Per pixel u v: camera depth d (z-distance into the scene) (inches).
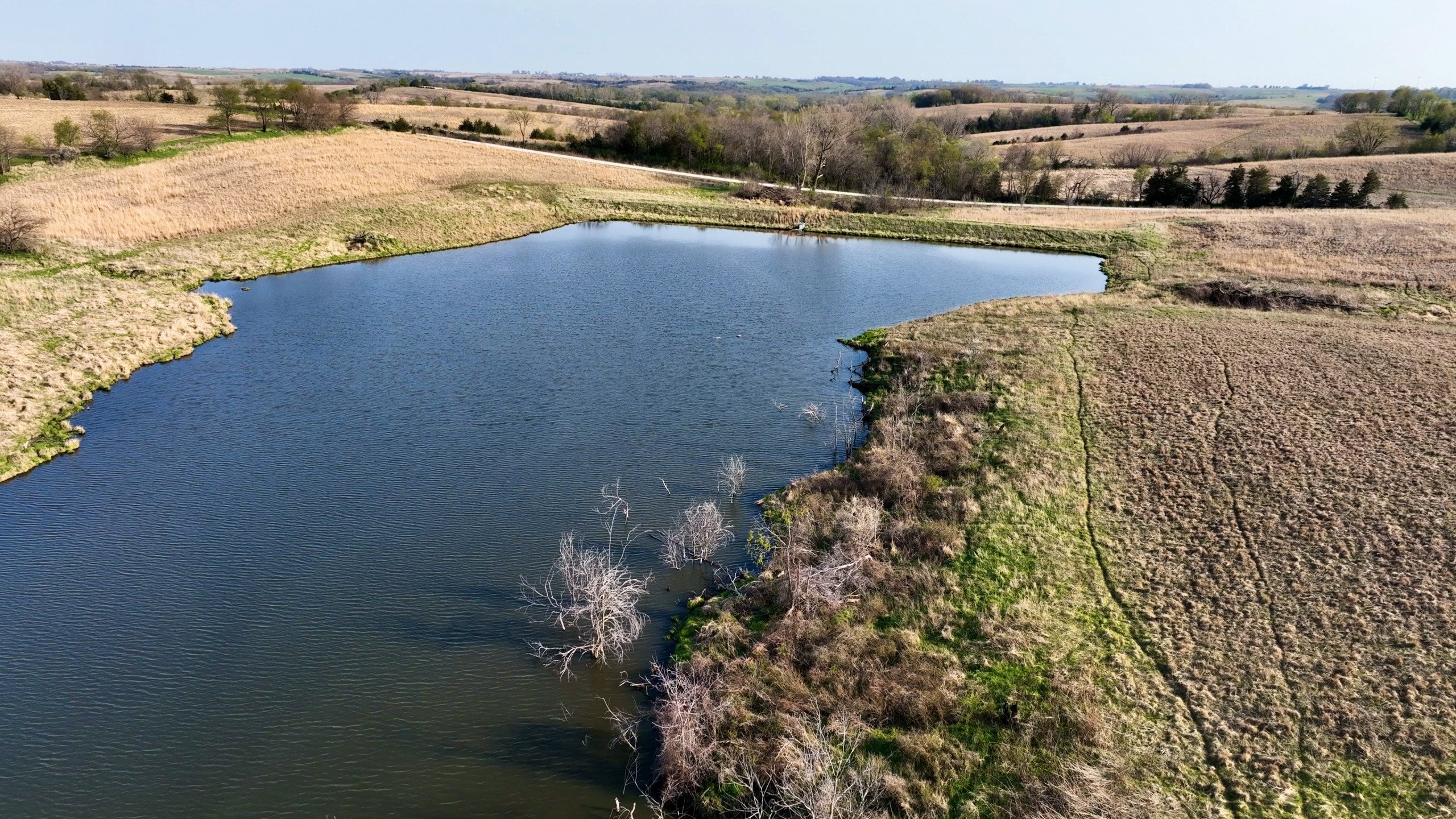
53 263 1769.2
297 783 619.2
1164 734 622.2
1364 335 1445.6
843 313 1803.6
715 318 1738.4
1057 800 567.5
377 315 1702.8
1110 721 634.8
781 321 1734.7
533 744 655.8
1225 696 654.5
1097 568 832.9
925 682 681.6
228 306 1718.8
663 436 1184.8
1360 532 849.5
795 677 697.6
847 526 896.9
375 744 653.9
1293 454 1014.4
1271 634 719.1
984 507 943.0
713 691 684.1
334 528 939.3
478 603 819.4
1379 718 621.3
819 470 1090.1
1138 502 946.7
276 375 1379.2
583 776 626.8
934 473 1038.4
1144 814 553.0
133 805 600.7
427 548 907.4
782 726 644.1
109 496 998.4
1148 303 1729.8
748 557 898.7
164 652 748.0
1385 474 956.6
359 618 796.6
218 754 644.1
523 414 1246.3
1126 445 1077.1
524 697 703.7
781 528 942.4
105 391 1300.4
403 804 601.3
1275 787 570.3
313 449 1124.5
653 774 627.8
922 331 1589.6
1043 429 1125.7
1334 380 1237.1
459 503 997.8
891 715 658.2
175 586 838.5
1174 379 1269.7
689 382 1385.3
